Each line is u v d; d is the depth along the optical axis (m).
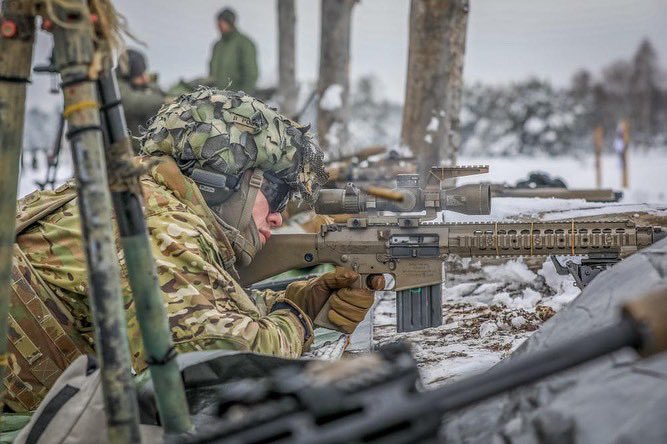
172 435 2.02
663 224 4.51
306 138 3.26
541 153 38.06
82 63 1.82
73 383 2.31
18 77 1.99
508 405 1.93
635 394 1.62
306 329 3.11
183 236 2.80
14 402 2.86
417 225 3.38
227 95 3.11
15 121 2.00
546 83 39.59
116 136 1.95
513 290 4.67
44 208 2.96
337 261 3.43
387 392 1.45
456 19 7.44
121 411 1.83
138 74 9.35
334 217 5.18
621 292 2.08
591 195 5.90
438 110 7.48
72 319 2.90
